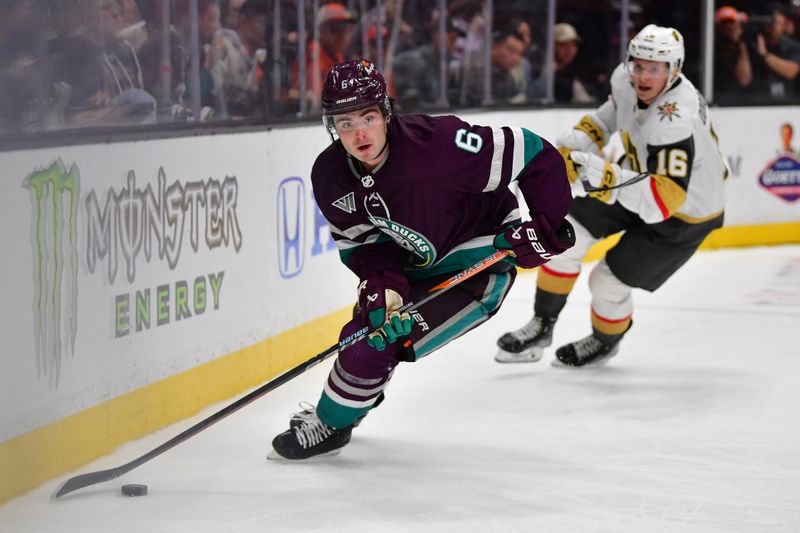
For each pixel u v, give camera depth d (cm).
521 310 834
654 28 593
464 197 446
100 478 423
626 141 628
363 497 428
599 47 1101
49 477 449
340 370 454
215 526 395
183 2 574
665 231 619
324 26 755
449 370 652
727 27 1154
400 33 884
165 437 513
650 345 722
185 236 539
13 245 423
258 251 608
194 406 554
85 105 498
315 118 675
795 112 1159
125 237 493
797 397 594
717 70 1166
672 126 585
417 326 445
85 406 471
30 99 468
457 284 459
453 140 417
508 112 971
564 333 756
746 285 938
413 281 467
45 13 473
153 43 549
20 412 431
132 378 503
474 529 395
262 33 661
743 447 503
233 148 579
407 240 441
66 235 454
